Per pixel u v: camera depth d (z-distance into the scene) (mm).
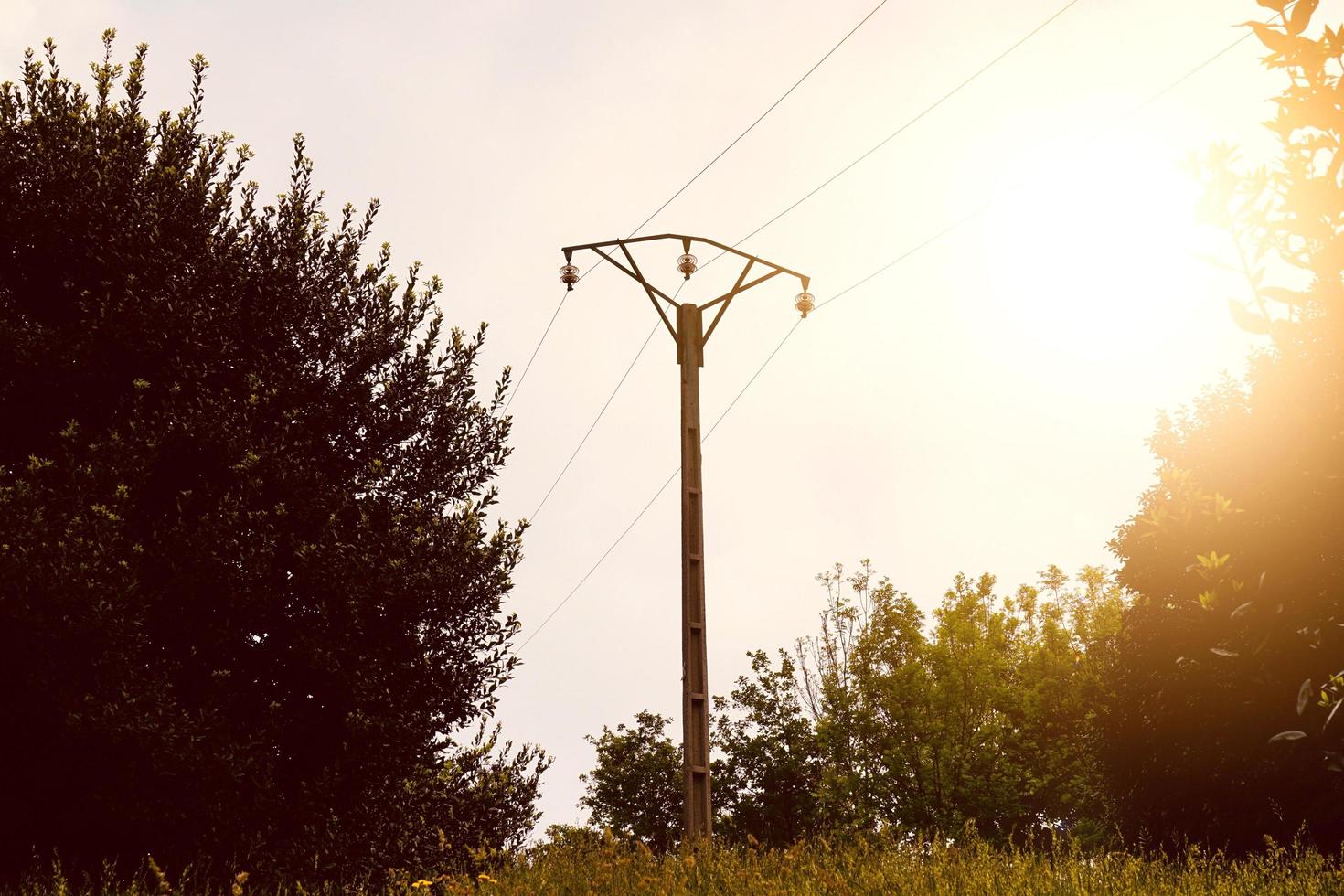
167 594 11656
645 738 52781
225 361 13477
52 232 12688
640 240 16766
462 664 13352
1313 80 2998
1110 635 33656
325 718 12383
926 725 36906
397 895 11023
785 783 44406
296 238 14344
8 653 10422
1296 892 7355
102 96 13836
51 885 9719
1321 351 3053
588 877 8805
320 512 12891
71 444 11805
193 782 10703
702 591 14781
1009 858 8625
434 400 14766
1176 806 26047
